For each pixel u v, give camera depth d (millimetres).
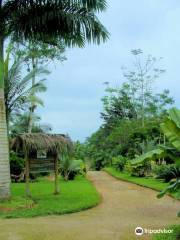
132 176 31422
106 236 9125
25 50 28531
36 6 14250
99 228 10016
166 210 13648
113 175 34750
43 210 12609
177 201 15828
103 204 15047
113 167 45750
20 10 14328
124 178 29891
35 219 11422
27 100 19781
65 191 19047
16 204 13023
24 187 21312
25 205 13164
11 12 14359
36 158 16609
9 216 11750
